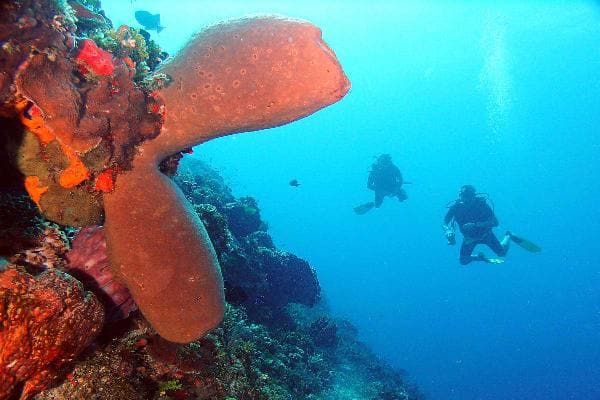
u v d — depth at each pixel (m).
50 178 2.10
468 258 13.88
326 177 104.69
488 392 30.11
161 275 2.13
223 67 2.11
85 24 2.52
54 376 2.17
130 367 2.85
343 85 2.10
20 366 1.95
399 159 107.62
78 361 2.57
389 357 27.52
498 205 84.25
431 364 31.98
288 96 2.08
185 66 2.19
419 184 92.50
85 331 2.15
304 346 9.37
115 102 1.99
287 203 91.69
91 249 2.49
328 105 2.16
